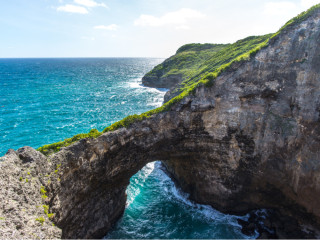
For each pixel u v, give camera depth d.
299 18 26.16
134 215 29.16
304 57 24.73
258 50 27.44
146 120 26.64
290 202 26.19
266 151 26.34
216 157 28.80
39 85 117.00
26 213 13.91
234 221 28.30
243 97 27.14
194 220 28.34
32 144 45.34
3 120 58.28
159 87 112.38
